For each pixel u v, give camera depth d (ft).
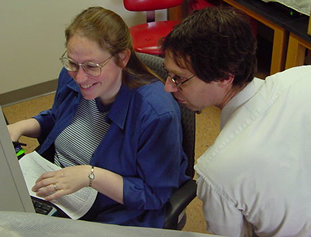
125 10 9.81
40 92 9.89
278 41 6.96
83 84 3.81
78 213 4.03
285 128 2.80
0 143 2.34
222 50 2.64
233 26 2.66
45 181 3.82
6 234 1.57
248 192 2.79
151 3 8.77
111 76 3.84
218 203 2.96
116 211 4.29
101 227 1.76
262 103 2.91
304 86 3.00
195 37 2.65
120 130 4.09
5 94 9.48
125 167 4.14
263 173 2.71
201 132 8.45
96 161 4.24
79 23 3.67
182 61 2.74
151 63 4.71
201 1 9.05
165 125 3.91
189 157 4.58
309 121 2.83
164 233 2.04
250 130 2.81
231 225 3.07
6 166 2.43
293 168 2.76
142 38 8.29
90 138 4.39
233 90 2.95
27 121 4.98
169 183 4.06
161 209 4.21
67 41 3.75
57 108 4.91
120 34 3.75
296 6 6.64
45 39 9.19
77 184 3.88
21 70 9.35
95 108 4.31
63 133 4.57
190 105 3.13
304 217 2.88
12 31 8.75
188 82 2.86
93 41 3.61
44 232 1.62
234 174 2.76
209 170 2.86
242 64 2.74
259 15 7.20
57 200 4.06
